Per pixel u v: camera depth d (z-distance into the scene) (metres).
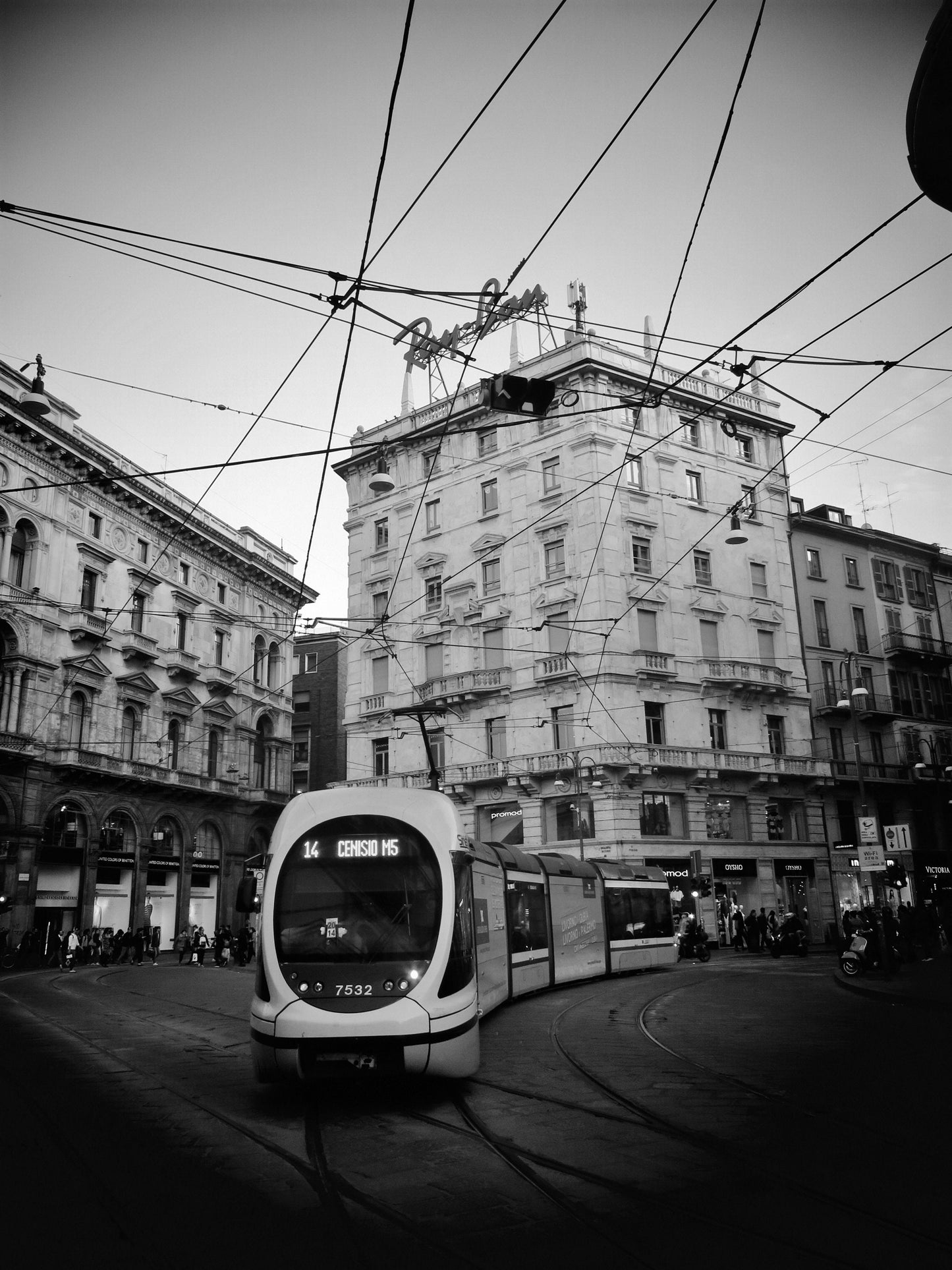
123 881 37.81
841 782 38.53
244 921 43.81
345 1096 8.69
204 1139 7.05
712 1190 5.67
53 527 35.41
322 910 8.74
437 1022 8.21
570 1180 5.92
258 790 45.88
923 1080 8.93
